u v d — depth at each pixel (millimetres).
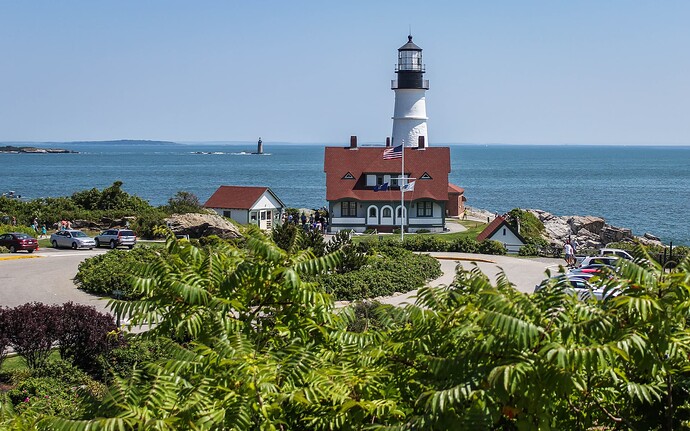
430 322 7129
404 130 76312
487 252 49281
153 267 8016
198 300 7520
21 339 18359
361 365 7301
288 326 7883
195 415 6145
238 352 6832
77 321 18875
